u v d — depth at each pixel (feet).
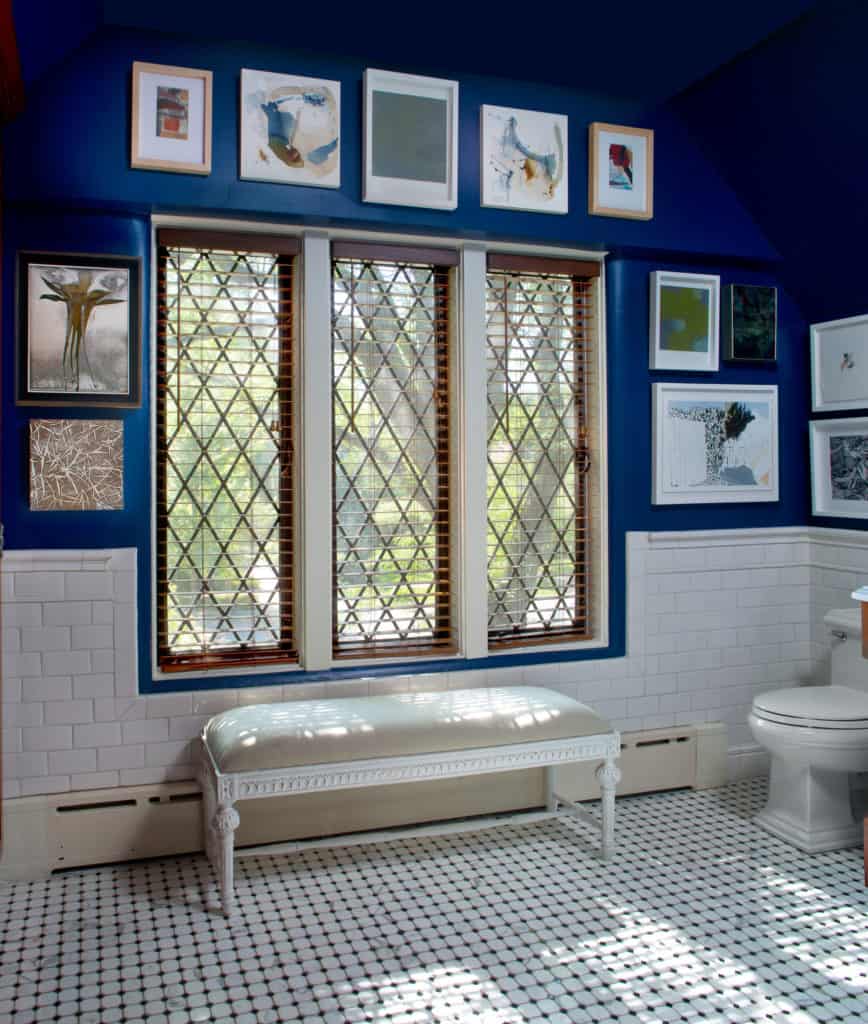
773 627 14.35
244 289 11.94
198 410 11.80
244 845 11.60
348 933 9.50
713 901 10.20
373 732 10.41
